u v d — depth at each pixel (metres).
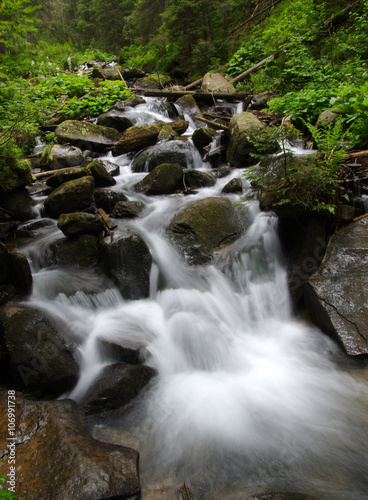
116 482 2.21
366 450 2.64
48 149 7.40
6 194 5.69
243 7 17.42
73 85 12.05
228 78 13.52
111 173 6.98
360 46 9.30
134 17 18.22
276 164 4.43
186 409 3.10
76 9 32.41
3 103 5.89
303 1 11.41
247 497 2.24
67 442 2.44
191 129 9.84
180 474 2.49
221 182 6.38
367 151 5.14
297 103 7.30
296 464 2.54
